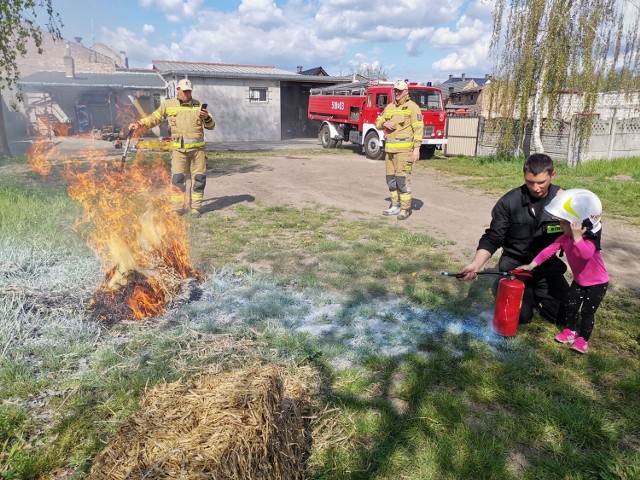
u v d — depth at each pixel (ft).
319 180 39.60
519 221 12.54
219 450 5.80
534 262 12.05
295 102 108.88
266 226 23.61
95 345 11.44
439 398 9.54
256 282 15.66
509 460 8.07
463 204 30.96
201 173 24.73
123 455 6.04
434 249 20.25
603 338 12.46
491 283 15.97
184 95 23.52
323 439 8.38
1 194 27.22
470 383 10.19
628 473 7.68
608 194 33.96
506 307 11.93
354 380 10.20
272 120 94.99
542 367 10.86
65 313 12.71
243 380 7.29
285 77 93.09
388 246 20.53
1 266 15.57
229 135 91.76
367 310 13.66
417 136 24.90
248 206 28.73
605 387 10.22
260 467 6.19
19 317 12.28
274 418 6.88
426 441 8.37
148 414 6.70
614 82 51.11
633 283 16.92
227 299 14.37
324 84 104.32
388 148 25.43
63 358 10.77
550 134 52.11
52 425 8.54
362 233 22.63
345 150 66.44
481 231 23.67
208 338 11.79
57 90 97.55
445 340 12.08
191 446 5.89
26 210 23.62
